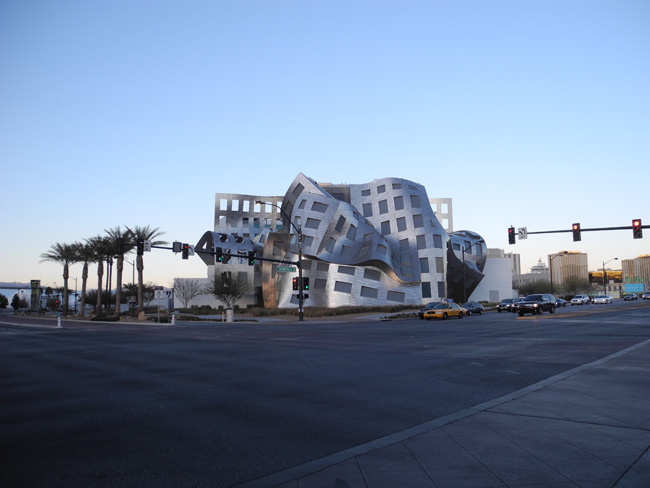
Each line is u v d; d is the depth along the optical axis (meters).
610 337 21.92
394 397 9.91
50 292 147.38
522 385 11.00
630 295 116.44
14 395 10.87
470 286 88.25
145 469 5.88
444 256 76.88
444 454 6.09
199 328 39.84
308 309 68.12
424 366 14.31
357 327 37.19
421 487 5.04
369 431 7.38
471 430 7.16
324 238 74.62
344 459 6.02
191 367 15.16
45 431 7.72
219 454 6.41
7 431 7.74
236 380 12.45
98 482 5.50
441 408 8.84
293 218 77.75
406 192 81.38
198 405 9.52
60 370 14.99
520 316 45.09
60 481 5.54
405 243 77.81
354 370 13.80
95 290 101.44
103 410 9.23
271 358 17.16
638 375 11.62
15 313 100.56
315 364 15.29
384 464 5.78
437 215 113.31
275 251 75.12
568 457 5.88
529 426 7.30
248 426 7.84
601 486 4.99
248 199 103.31
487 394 10.05
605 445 6.33
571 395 9.46
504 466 5.61
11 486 5.40
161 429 7.74
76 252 72.75
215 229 100.38
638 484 5.03
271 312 65.62
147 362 16.64
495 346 19.47
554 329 27.78
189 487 5.29
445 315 46.47
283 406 9.27
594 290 166.75
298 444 6.79
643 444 6.35
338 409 8.93
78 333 34.47
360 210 83.94
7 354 20.12
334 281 71.69
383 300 71.06
